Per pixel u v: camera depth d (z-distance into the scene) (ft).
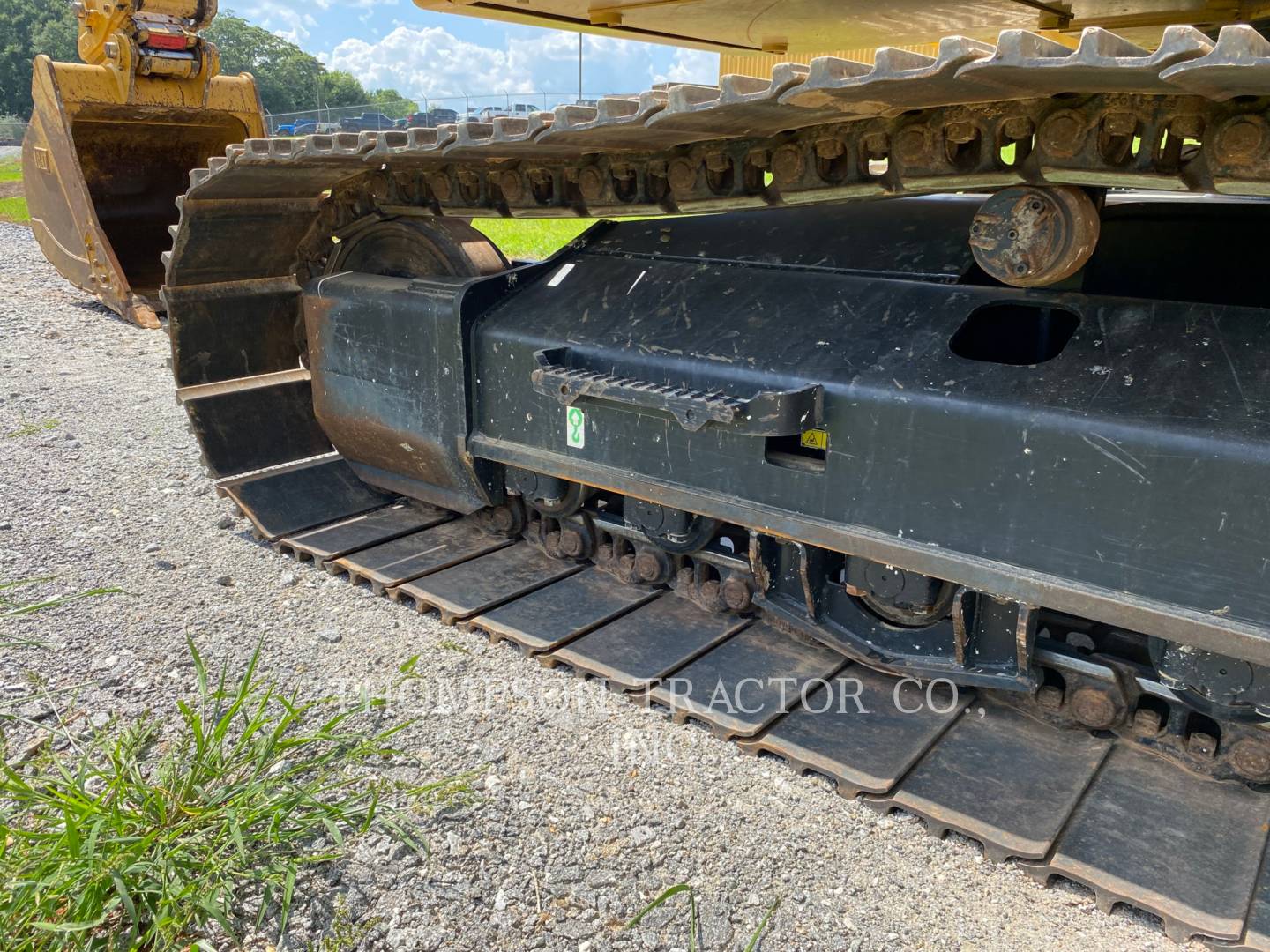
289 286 15.74
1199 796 8.52
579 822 8.33
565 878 7.69
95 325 27.48
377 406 13.82
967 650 9.49
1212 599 7.54
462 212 13.20
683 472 10.62
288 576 12.94
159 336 26.50
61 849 7.27
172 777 8.36
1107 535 7.95
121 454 17.42
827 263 10.69
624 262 12.24
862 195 8.99
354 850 7.89
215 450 15.10
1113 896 7.52
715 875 7.78
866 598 10.03
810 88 6.86
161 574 12.91
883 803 8.59
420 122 63.36
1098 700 9.09
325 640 11.33
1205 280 10.48
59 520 14.49
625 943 7.13
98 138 27.91
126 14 25.39
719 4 11.19
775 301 10.53
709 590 11.68
